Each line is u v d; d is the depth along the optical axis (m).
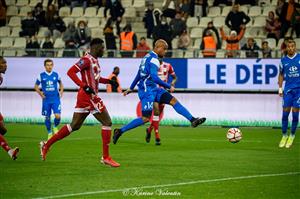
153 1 66.56
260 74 52.03
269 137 44.31
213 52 53.28
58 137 29.36
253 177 25.84
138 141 41.00
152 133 47.22
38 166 28.86
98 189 23.05
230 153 34.22
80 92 28.48
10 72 54.59
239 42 57.94
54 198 21.36
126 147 37.25
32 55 54.72
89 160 31.02
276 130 50.22
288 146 37.28
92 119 54.94
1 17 65.88
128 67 53.25
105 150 28.73
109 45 58.03
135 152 34.62
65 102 54.25
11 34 65.69
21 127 51.66
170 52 53.16
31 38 60.22
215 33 56.19
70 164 29.56
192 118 33.00
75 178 25.48
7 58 54.53
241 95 52.47
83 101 28.38
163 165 29.34
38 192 22.47
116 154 33.62
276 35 58.81
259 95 52.25
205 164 29.69
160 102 33.53
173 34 58.12
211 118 52.94
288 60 36.88
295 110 37.09
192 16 62.88
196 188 23.33
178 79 52.78
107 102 54.03
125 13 65.69
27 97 54.81
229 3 63.69
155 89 33.78
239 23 57.25
